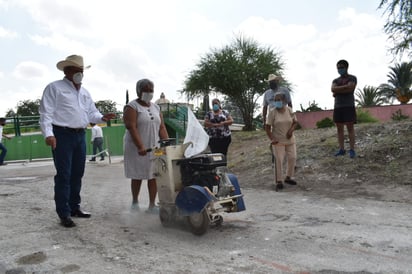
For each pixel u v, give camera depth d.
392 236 4.38
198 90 24.36
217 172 4.79
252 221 5.22
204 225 4.42
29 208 6.02
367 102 38.69
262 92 23.66
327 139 10.27
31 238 4.39
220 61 23.28
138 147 5.31
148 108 5.64
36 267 3.55
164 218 4.93
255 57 23.77
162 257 3.79
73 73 5.15
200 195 4.39
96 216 5.60
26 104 75.56
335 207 5.94
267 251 3.94
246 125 23.91
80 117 5.19
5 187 8.27
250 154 11.58
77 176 5.43
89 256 3.83
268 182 8.34
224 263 3.61
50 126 4.86
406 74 44.41
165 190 4.90
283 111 7.69
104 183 9.05
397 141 8.80
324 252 3.89
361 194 6.77
